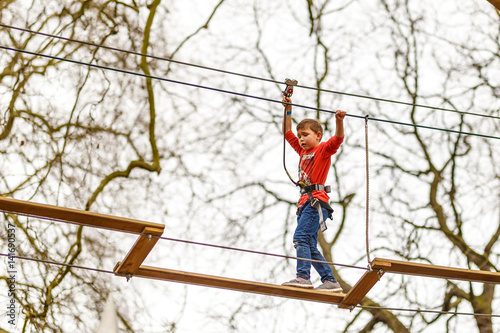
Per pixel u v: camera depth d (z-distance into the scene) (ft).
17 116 39.91
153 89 42.19
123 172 40.55
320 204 25.35
